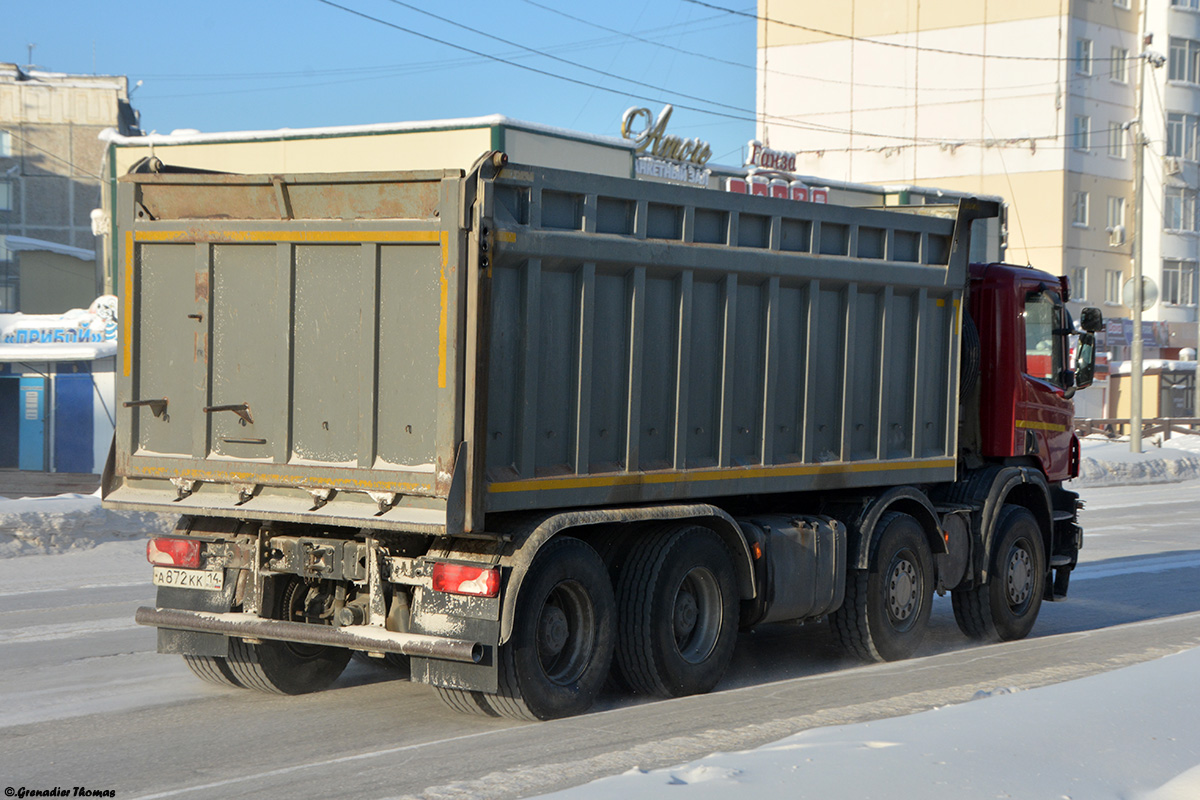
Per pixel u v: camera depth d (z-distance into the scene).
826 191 31.25
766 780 4.88
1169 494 27.05
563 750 6.12
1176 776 5.19
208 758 6.04
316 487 6.59
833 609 8.57
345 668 8.35
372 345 6.46
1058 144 54.41
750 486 7.94
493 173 6.34
